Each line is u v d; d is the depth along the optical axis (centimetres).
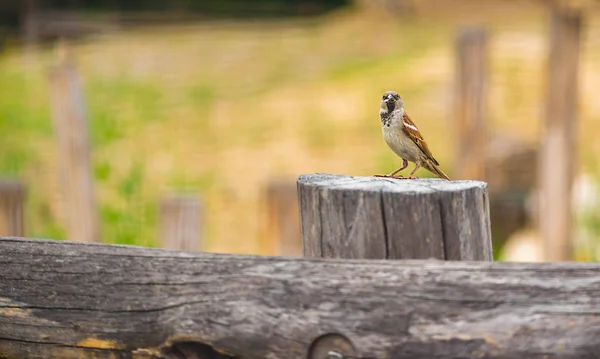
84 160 1406
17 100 3042
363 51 3334
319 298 448
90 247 493
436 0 3656
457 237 475
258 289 457
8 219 1137
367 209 478
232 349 461
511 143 1820
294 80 3033
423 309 438
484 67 1418
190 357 473
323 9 4834
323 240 488
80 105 1406
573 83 1323
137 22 4484
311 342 448
